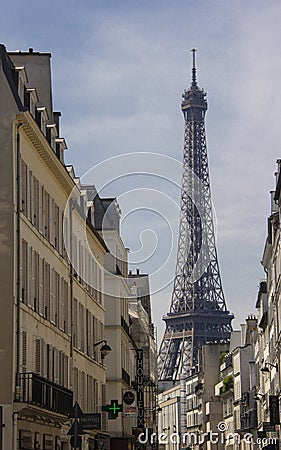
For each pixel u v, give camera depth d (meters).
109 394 76.69
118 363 77.19
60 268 53.12
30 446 43.28
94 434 65.00
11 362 40.53
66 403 49.00
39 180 47.66
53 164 49.78
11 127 42.22
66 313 54.97
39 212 47.41
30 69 52.97
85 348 62.22
